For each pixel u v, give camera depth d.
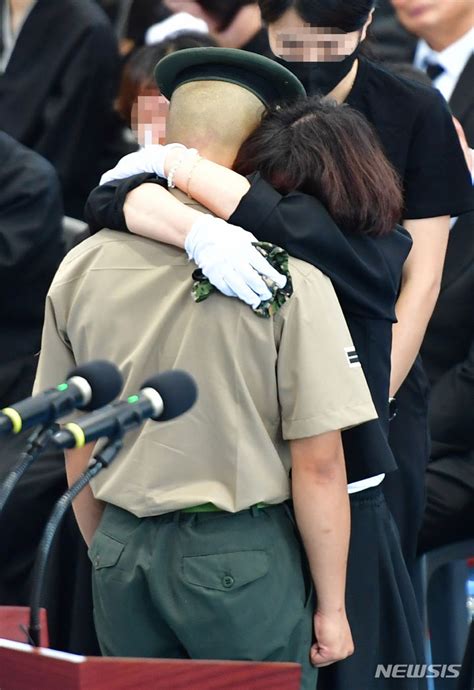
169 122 7.84
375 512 8.50
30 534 11.40
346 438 7.82
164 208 7.45
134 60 11.06
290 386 7.37
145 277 7.57
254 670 6.09
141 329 7.55
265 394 7.43
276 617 7.47
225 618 7.33
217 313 7.32
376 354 7.88
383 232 7.67
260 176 7.52
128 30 15.46
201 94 7.68
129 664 5.78
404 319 9.39
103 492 7.71
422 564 11.07
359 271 7.57
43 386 8.08
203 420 7.39
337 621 7.75
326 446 7.44
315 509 7.50
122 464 7.62
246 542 7.43
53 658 5.74
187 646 7.46
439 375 12.88
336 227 7.48
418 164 9.48
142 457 7.52
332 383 7.35
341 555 7.64
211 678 6.00
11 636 6.91
